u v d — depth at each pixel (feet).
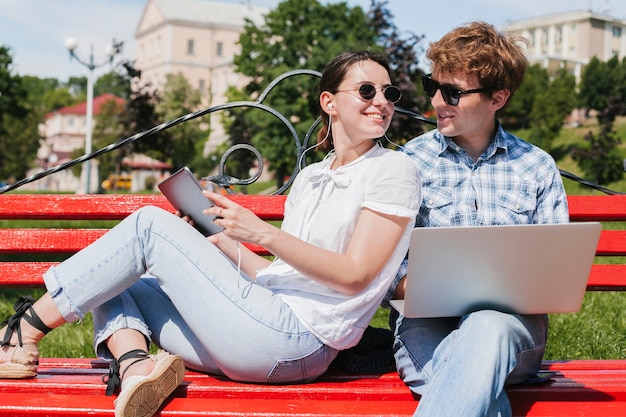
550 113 164.76
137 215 8.20
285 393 7.89
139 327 8.20
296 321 8.08
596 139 140.36
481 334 7.34
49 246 9.85
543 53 248.73
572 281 7.72
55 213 9.89
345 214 8.20
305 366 8.14
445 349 7.62
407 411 7.47
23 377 8.23
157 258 8.10
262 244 7.76
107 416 7.47
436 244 7.39
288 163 123.13
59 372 8.76
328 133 9.11
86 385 8.00
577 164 144.36
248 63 128.98
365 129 8.36
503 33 8.73
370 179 8.20
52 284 8.05
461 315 7.99
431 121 10.71
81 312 8.10
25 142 208.64
